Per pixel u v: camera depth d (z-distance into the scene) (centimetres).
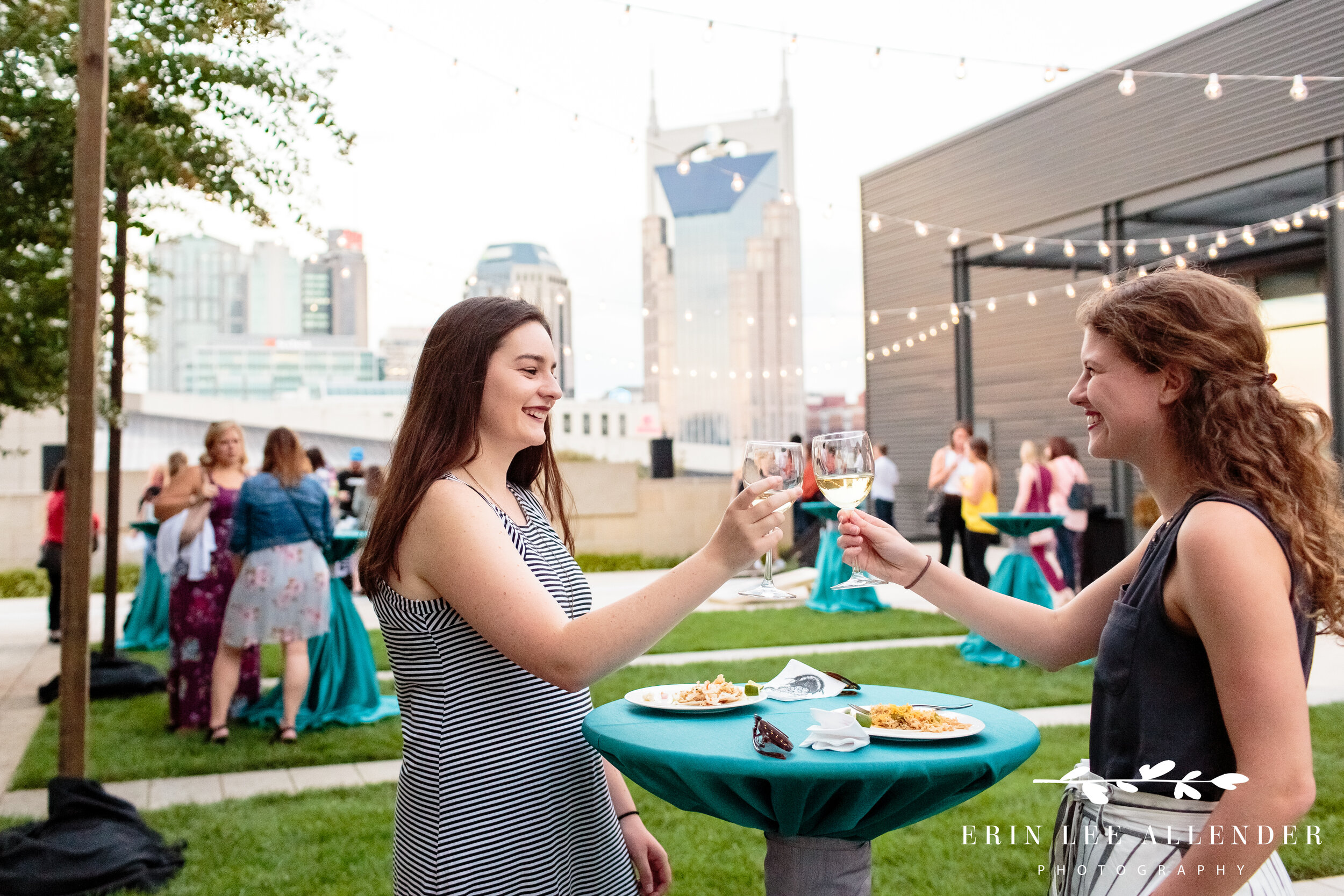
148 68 398
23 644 831
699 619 882
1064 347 1435
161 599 811
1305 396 126
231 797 399
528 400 156
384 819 360
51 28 388
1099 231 1213
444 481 145
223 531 521
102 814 315
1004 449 1559
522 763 144
